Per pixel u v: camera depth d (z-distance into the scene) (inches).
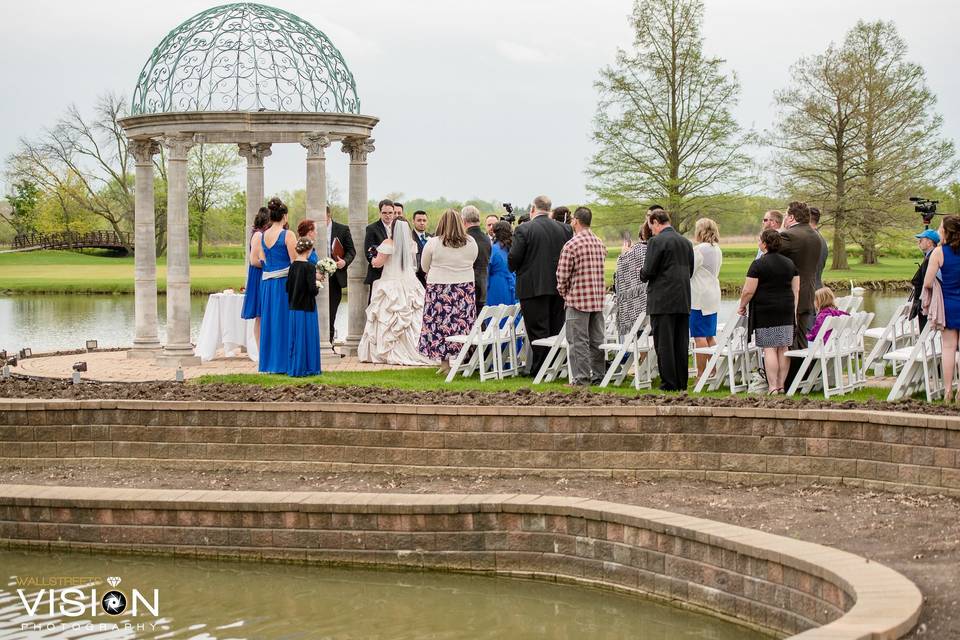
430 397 487.5
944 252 463.2
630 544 353.1
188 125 657.0
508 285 634.2
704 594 332.2
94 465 488.4
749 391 530.0
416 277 687.7
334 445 470.6
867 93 2020.2
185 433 481.4
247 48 672.4
